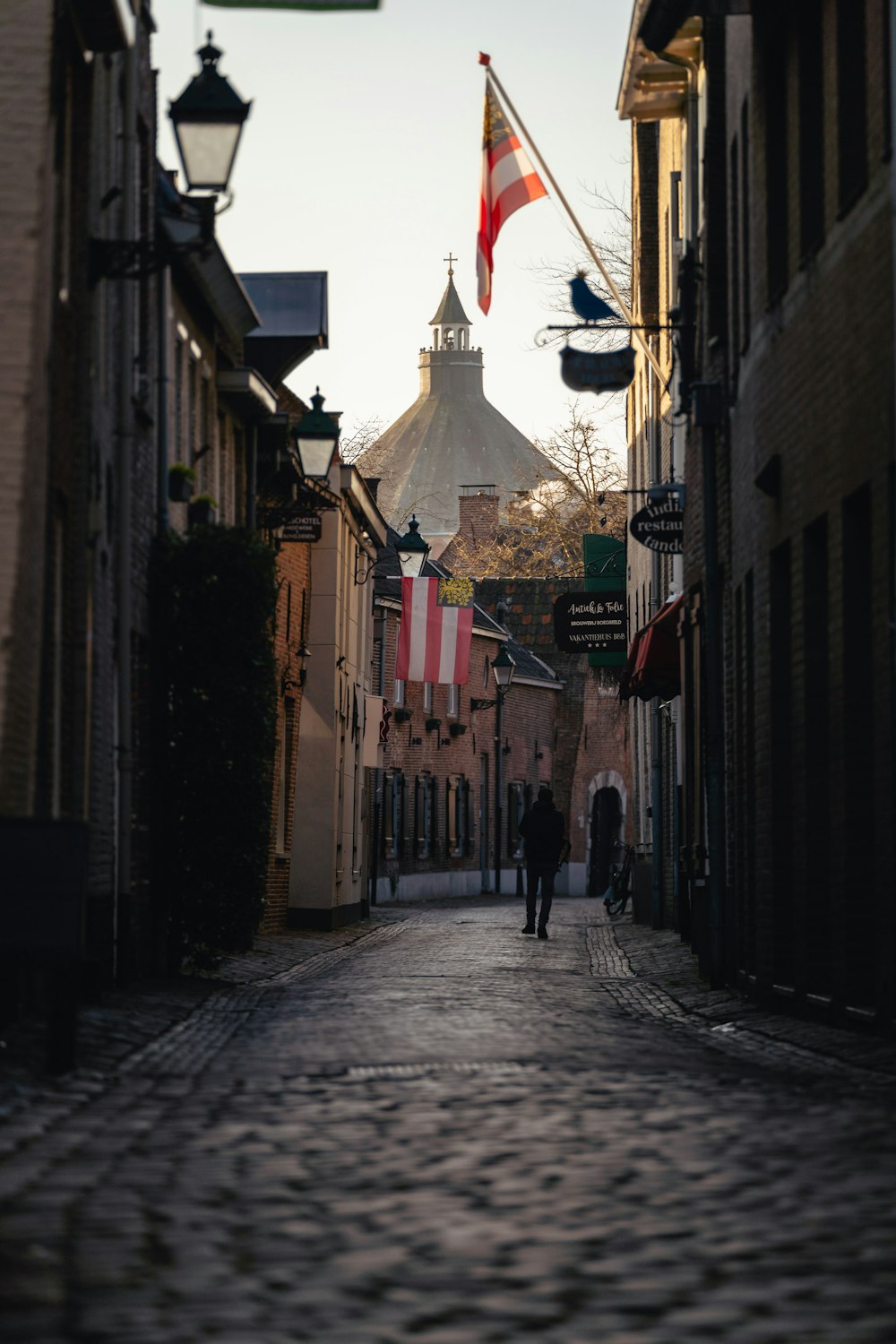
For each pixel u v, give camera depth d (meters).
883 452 16.52
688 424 30.31
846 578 18.12
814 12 20.30
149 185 25.77
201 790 25.33
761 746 22.41
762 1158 10.58
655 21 24.45
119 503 22.95
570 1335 6.95
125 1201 9.47
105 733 22.17
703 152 27.03
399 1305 7.40
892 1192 9.59
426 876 73.06
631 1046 16.84
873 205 16.97
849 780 18.08
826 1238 8.54
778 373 21.38
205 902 25.36
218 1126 11.83
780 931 21.59
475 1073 14.46
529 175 28.23
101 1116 12.29
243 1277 7.88
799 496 20.16
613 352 25.50
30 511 16.28
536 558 89.62
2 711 15.49
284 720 40.16
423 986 24.42
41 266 16.45
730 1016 20.92
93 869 21.33
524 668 84.44
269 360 37.19
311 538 37.91
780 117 21.98
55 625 18.47
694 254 28.34
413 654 54.25
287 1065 15.19
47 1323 7.12
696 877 29.47
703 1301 7.44
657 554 41.25
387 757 68.69
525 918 51.16
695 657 30.17
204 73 19.67
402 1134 11.45
